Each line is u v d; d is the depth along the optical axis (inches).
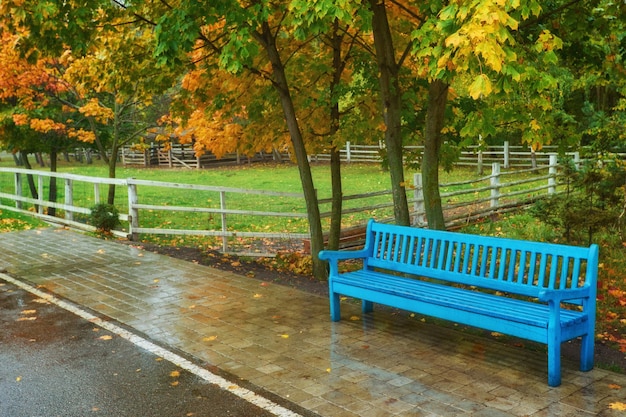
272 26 367.2
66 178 560.1
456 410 173.3
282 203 842.2
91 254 417.4
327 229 602.9
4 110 601.6
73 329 257.6
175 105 430.0
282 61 391.9
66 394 192.1
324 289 328.2
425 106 397.4
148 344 236.5
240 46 268.2
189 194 973.8
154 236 572.7
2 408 182.7
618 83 393.7
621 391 184.7
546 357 215.0
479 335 247.1
